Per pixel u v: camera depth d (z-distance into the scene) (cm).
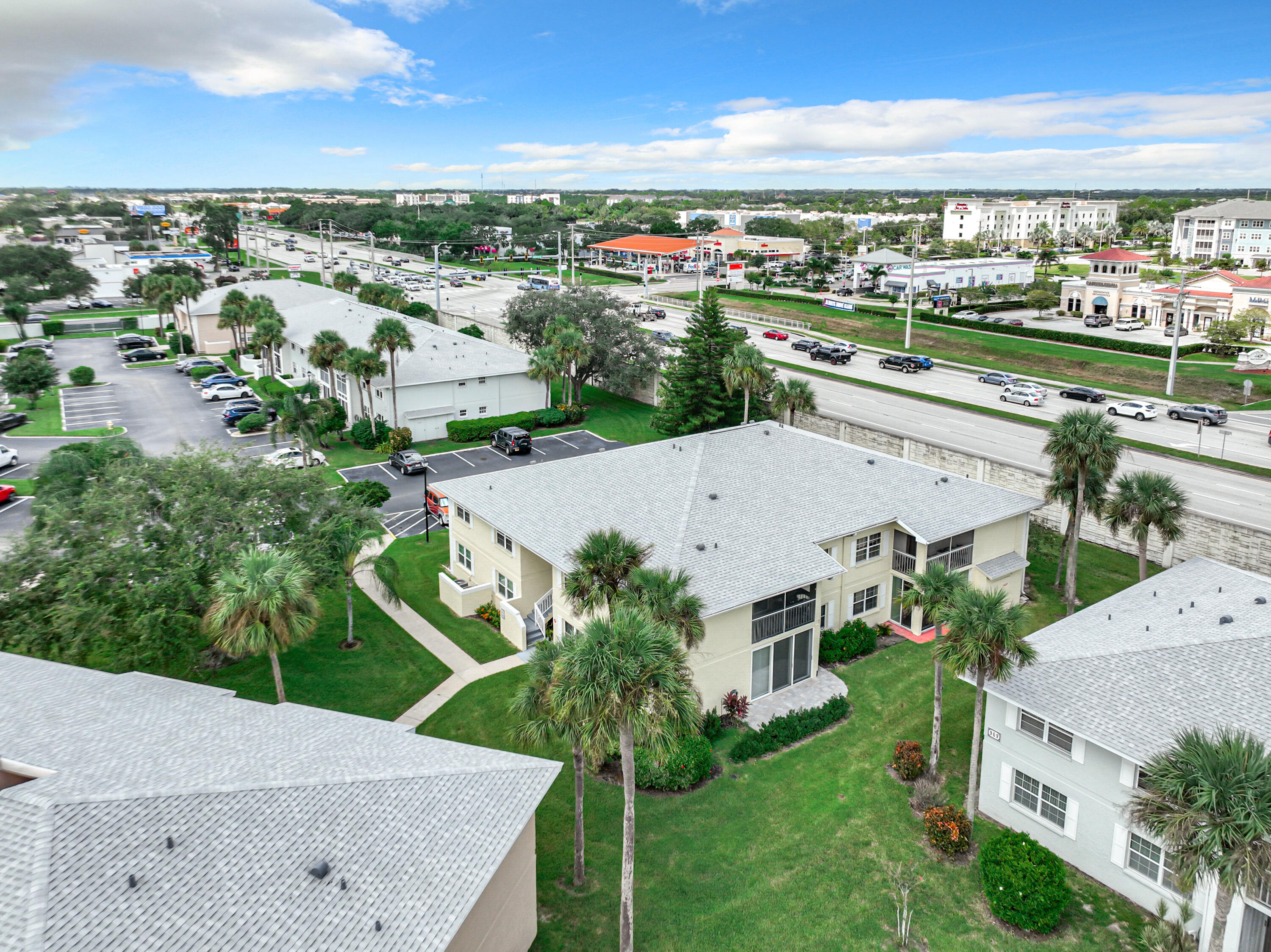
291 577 2438
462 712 2847
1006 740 2306
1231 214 17288
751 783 2514
